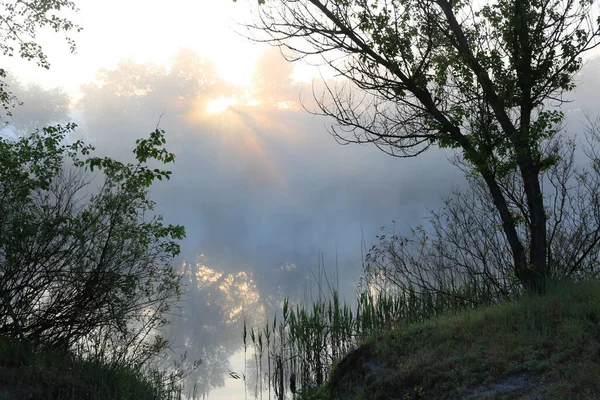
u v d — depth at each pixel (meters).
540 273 9.62
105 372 9.84
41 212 10.61
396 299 12.34
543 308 7.84
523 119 9.98
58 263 10.74
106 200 10.86
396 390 7.56
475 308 10.21
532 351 6.84
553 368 6.30
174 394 11.23
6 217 9.98
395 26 10.09
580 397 5.62
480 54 9.88
